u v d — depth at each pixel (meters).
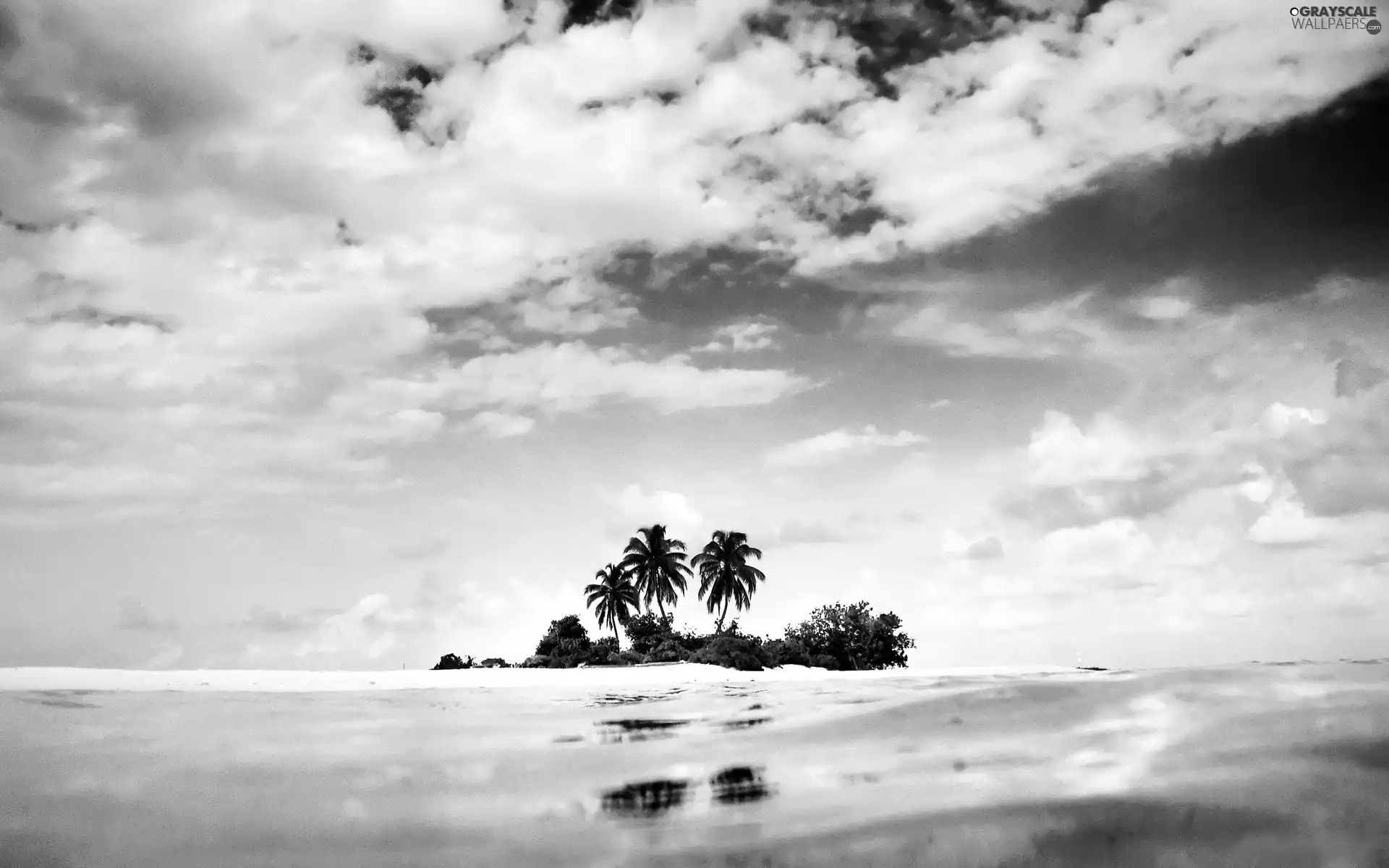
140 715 12.12
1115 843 4.05
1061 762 5.95
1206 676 10.36
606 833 4.70
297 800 5.70
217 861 4.26
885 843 4.25
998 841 4.19
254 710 13.12
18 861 4.28
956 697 10.62
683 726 10.25
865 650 53.94
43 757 7.78
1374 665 11.27
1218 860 3.77
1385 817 4.27
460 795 5.80
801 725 9.35
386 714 12.78
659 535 63.47
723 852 4.25
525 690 22.44
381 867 4.12
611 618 61.44
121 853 4.43
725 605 63.06
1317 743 5.86
